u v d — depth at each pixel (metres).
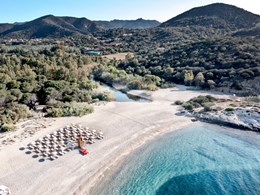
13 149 27.77
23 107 40.69
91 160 26.64
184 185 22.92
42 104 49.03
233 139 33.56
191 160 27.61
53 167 24.80
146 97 57.62
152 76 72.94
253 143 32.16
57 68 70.38
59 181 22.67
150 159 27.78
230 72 65.00
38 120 37.75
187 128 37.88
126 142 31.62
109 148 29.66
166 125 38.38
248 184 22.89
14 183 21.94
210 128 37.81
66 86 53.44
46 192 21.08
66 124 36.16
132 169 25.58
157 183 23.25
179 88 66.81
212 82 63.38
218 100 51.03
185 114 43.66
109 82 77.19
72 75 69.06
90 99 51.28
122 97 59.09
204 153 29.36
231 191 21.92
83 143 30.31
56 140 30.42
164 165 26.50
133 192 21.83
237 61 69.69
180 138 33.97
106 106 47.19
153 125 38.03
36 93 49.44
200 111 44.38
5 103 43.59
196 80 66.81
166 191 22.05
